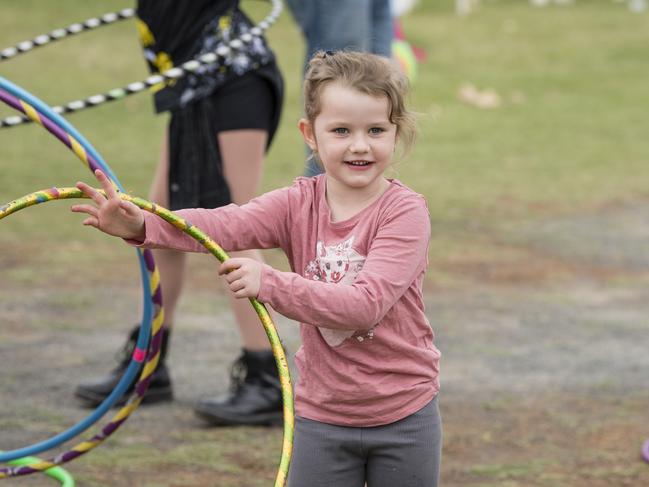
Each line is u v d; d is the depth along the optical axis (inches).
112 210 217.6
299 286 217.5
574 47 1409.9
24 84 1035.3
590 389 418.3
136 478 325.7
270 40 1285.7
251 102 364.2
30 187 719.7
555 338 487.2
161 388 392.8
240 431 365.7
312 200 240.8
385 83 228.4
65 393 402.3
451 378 429.1
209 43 363.6
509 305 539.2
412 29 1449.3
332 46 475.5
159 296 290.2
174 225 225.3
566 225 714.8
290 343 467.8
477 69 1274.6
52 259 591.8
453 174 854.5
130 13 391.9
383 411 233.1
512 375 434.3
